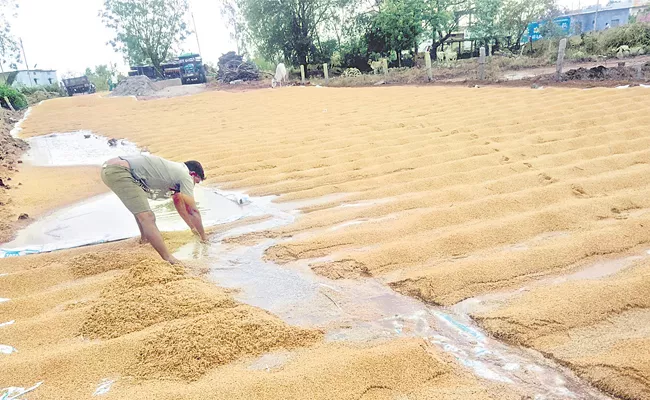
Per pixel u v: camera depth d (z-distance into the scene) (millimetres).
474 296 3076
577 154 5914
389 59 25859
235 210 5230
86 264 3891
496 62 18938
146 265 3477
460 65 19938
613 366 2262
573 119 7816
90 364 2486
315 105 12812
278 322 2848
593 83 11422
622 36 20031
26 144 11195
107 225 5176
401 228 4191
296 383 2236
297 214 4957
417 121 8852
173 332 2660
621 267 3342
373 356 2395
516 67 17938
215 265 3865
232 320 2809
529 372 2330
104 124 13297
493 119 8359
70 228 5145
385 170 6105
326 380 2252
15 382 2383
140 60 39875
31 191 6703
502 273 3283
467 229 3988
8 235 4996
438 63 22391
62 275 3754
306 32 29109
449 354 2512
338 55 27984
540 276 3273
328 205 5117
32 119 16453
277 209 5152
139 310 2967
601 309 2748
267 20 28969
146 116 14125
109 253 4125
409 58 26234
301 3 28141
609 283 2988
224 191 5945
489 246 3775
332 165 6617
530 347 2516
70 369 2455
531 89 11445
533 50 24016
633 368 2225
